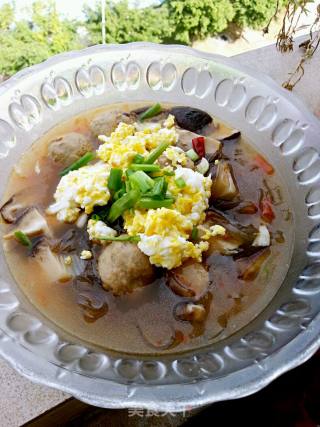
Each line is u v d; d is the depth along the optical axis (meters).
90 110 0.31
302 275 0.24
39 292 0.24
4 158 0.28
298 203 0.27
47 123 0.30
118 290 0.24
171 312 0.24
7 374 0.24
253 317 0.24
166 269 0.25
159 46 0.31
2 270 0.24
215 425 0.29
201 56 0.31
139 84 0.31
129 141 0.28
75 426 0.28
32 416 0.23
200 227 0.26
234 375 0.20
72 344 0.22
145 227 0.24
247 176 0.29
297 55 0.38
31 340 0.21
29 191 0.27
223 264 0.25
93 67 0.30
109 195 0.26
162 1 0.57
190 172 0.26
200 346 0.23
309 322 0.21
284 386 0.29
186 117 0.30
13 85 0.28
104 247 0.25
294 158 0.28
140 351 0.23
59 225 0.26
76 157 0.28
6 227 0.26
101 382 0.20
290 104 0.29
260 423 0.29
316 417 0.29
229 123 0.31
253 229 0.26
